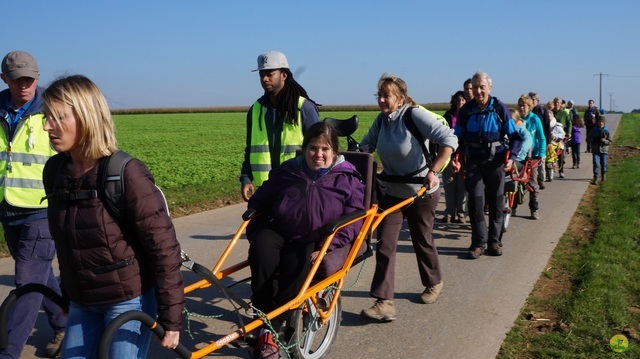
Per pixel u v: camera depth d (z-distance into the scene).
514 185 9.57
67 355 3.17
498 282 7.00
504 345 5.19
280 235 4.62
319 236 4.60
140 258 3.14
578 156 19.33
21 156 4.77
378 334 5.50
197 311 6.06
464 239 9.34
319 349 4.93
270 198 4.85
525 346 5.16
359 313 6.05
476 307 6.17
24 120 4.80
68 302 3.40
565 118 18.36
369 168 5.13
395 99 5.80
